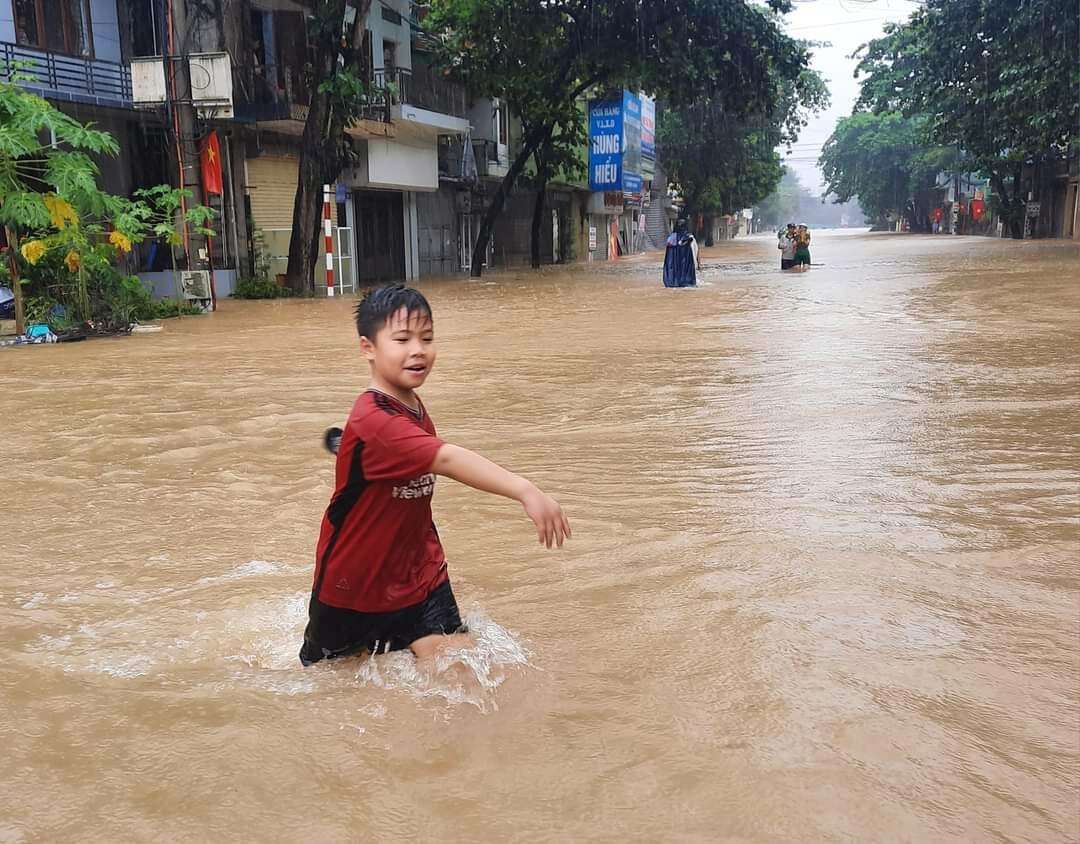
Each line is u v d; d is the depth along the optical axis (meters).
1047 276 21.83
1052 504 4.72
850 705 2.71
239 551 4.28
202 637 3.32
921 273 24.62
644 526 4.50
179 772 2.41
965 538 4.21
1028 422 6.75
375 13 27.62
